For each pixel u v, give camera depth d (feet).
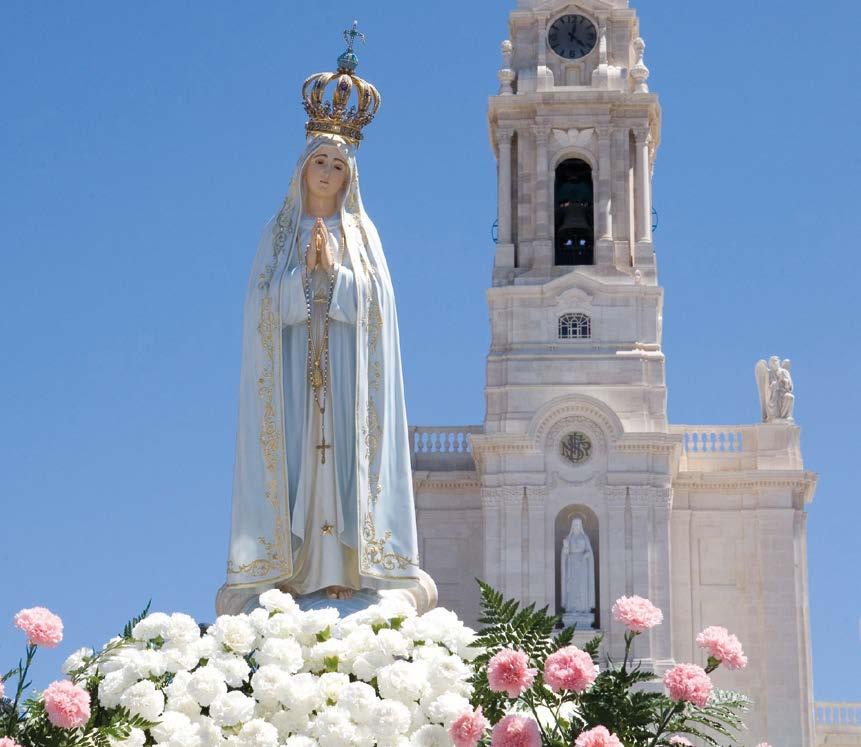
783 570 327.88
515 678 59.67
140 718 61.82
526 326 331.98
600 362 328.70
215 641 65.26
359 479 80.48
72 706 60.39
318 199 84.48
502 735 58.70
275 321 81.71
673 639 326.65
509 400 326.44
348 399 81.66
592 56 344.69
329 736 60.95
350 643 65.36
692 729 63.10
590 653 62.95
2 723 61.72
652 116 342.23
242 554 80.43
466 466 342.03
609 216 336.29
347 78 85.56
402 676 62.80
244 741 61.11
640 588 315.58
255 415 81.56
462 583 335.06
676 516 330.75
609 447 321.32
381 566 80.48
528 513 320.29
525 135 341.82
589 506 320.09
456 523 337.11
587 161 341.62
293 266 82.64
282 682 62.90
